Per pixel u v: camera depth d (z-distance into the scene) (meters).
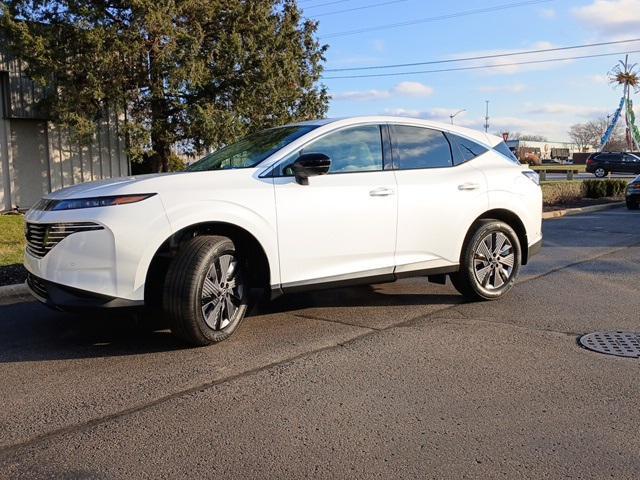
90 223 4.40
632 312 5.99
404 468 3.00
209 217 4.69
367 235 5.48
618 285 7.35
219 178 4.86
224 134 15.86
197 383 4.12
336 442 3.28
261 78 16.30
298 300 6.50
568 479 2.89
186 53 14.75
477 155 6.48
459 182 6.10
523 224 6.63
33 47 13.58
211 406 3.75
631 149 66.06
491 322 5.62
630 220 15.62
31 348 4.90
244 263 5.10
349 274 5.44
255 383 4.12
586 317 5.80
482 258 6.33
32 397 3.90
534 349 4.82
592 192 22.20
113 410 3.70
